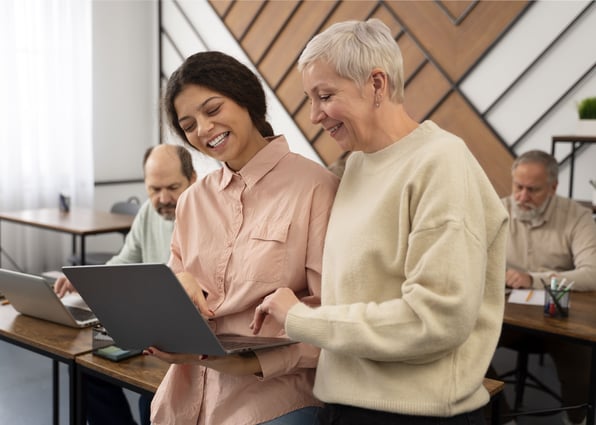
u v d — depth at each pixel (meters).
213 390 1.45
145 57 6.50
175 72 1.39
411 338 1.05
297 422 1.37
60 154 5.78
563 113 4.17
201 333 1.19
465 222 1.06
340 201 1.29
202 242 1.49
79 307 2.31
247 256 1.41
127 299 1.26
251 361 1.33
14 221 4.71
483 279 1.08
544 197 3.08
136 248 2.77
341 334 1.10
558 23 4.12
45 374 3.62
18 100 5.41
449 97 4.60
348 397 1.17
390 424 1.13
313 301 1.37
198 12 6.08
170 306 1.20
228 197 1.49
